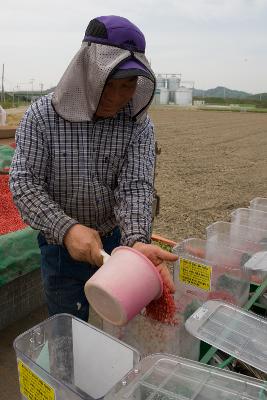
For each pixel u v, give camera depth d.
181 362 1.07
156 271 1.24
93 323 2.93
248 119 31.64
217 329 1.33
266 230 2.18
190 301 1.63
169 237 5.22
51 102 1.56
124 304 1.15
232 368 1.30
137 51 1.39
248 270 1.76
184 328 1.38
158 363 1.07
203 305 1.46
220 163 11.41
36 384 1.05
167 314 1.33
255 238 2.19
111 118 1.62
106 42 1.35
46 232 1.48
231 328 1.34
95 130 1.61
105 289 1.15
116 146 1.66
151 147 1.77
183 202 7.03
